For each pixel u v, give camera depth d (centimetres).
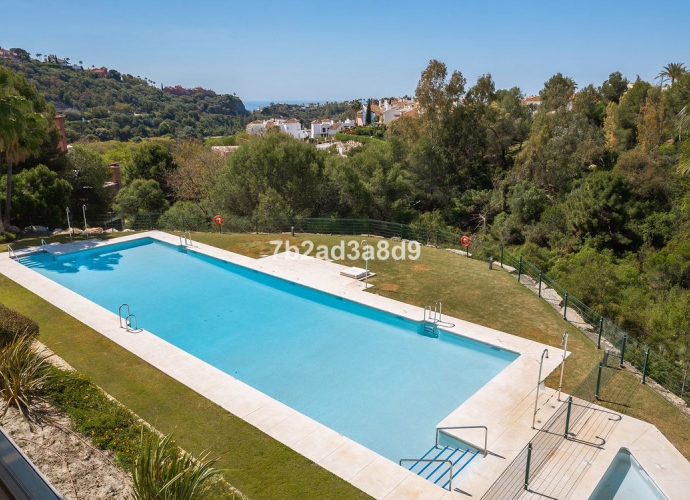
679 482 926
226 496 793
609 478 962
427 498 873
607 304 2370
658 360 1373
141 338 1492
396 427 1139
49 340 1455
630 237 3753
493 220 4822
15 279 1958
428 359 1459
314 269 2156
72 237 2623
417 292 1880
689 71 5416
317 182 3606
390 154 4719
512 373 1312
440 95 5147
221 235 2758
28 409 915
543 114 5878
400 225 2781
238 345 1548
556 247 4022
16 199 2578
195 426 1061
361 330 1653
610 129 5762
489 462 977
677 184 3938
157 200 3947
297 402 1238
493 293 1866
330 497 866
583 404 1176
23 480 508
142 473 664
